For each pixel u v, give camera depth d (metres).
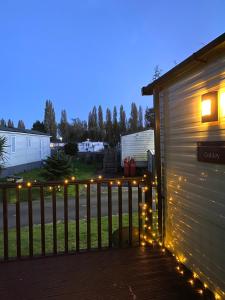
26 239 5.94
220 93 2.77
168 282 3.24
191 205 3.41
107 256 3.89
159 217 4.26
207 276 3.11
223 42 2.52
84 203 9.92
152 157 15.57
